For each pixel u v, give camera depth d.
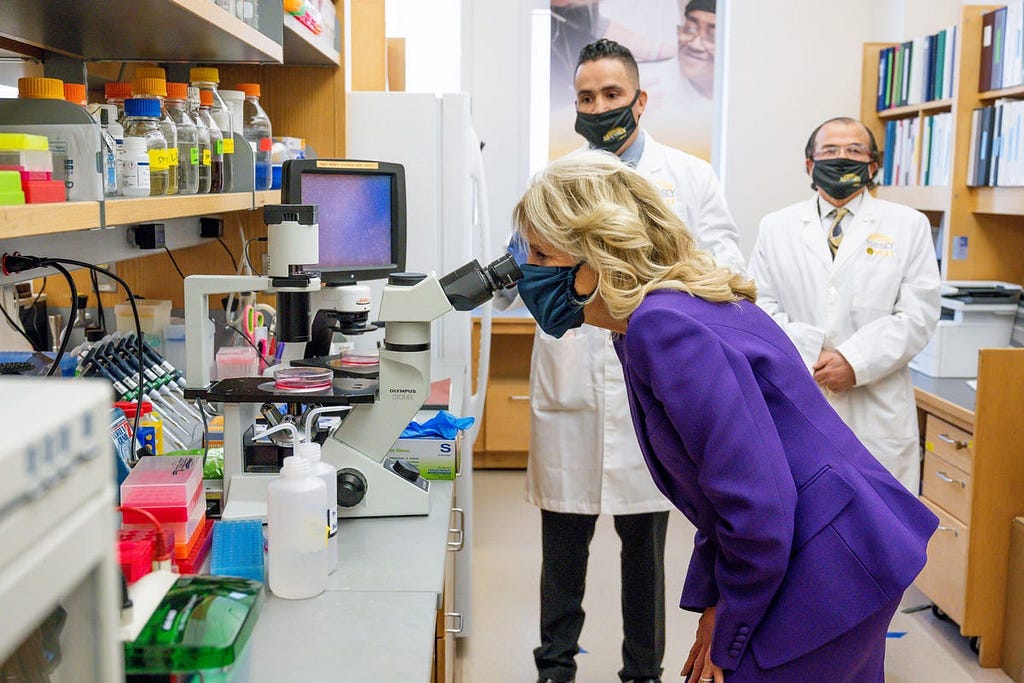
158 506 1.33
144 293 2.78
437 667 2.18
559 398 2.65
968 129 3.76
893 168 4.61
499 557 3.87
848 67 4.98
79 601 0.64
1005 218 3.81
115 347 2.09
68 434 0.57
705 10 5.02
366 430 1.64
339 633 1.21
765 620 1.43
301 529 1.31
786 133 5.03
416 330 1.62
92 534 0.61
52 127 1.23
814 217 3.18
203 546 1.42
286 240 1.57
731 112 5.01
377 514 1.65
